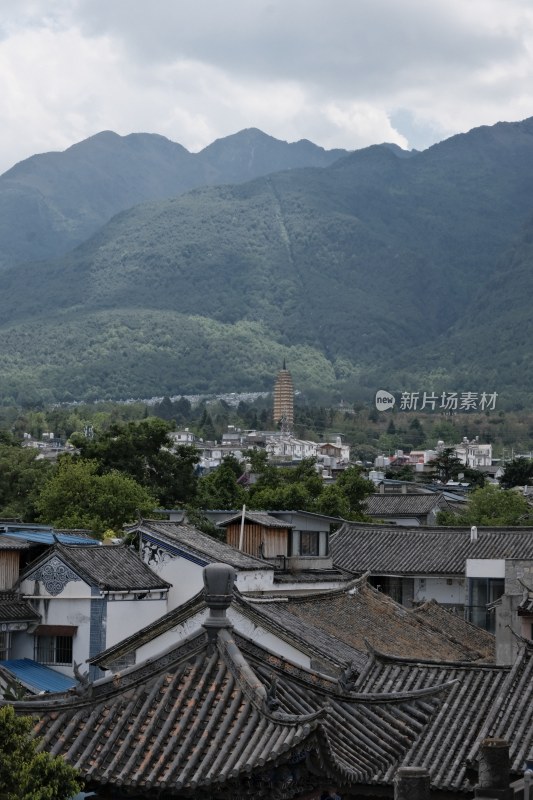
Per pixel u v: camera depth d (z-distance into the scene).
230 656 21.88
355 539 90.50
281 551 72.12
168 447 105.50
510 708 37.62
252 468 144.00
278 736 20.34
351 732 23.30
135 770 20.81
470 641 63.34
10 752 21.58
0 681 50.34
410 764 35.84
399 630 57.34
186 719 21.22
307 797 21.08
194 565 59.84
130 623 58.47
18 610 58.34
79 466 88.81
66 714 22.39
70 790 21.19
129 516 84.00
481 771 25.98
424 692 25.05
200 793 20.31
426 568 85.81
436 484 190.25
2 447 114.94
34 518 94.56
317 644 46.72
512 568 61.62
